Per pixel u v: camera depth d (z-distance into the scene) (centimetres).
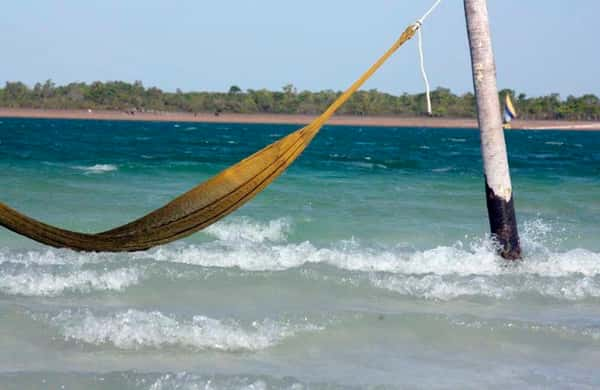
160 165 3108
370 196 2298
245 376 864
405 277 1285
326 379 877
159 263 1309
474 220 1933
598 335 1033
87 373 861
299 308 1120
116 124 15325
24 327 991
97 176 2578
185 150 5444
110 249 1229
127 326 986
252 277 1266
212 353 945
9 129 9519
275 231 1722
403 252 1487
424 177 3017
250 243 1562
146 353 934
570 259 1380
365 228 1784
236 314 1077
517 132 16762
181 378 852
